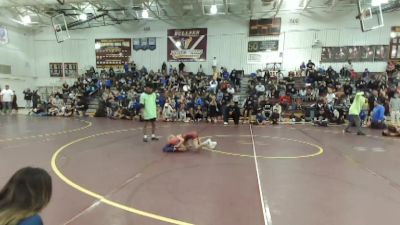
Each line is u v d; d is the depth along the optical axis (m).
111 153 6.22
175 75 18.55
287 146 7.35
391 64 16.66
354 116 9.91
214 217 3.09
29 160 5.52
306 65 18.00
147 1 17.44
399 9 16.62
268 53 18.83
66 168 4.96
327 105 13.74
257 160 5.71
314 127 12.17
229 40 19.25
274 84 16.75
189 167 5.12
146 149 6.70
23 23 20.62
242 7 18.64
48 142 7.50
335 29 17.91
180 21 19.73
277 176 4.62
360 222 3.02
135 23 20.33
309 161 5.69
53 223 2.90
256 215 3.15
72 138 8.19
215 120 13.97
